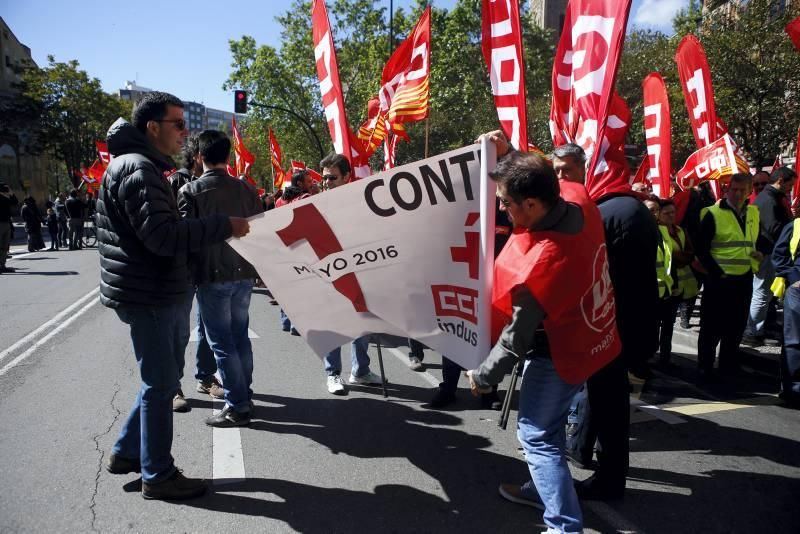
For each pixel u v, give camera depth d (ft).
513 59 13.93
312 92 119.55
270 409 13.84
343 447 11.72
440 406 14.10
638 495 9.93
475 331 8.87
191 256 11.72
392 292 9.51
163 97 9.27
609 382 9.45
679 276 17.72
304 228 9.32
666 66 65.21
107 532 8.61
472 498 9.77
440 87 108.78
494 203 8.39
